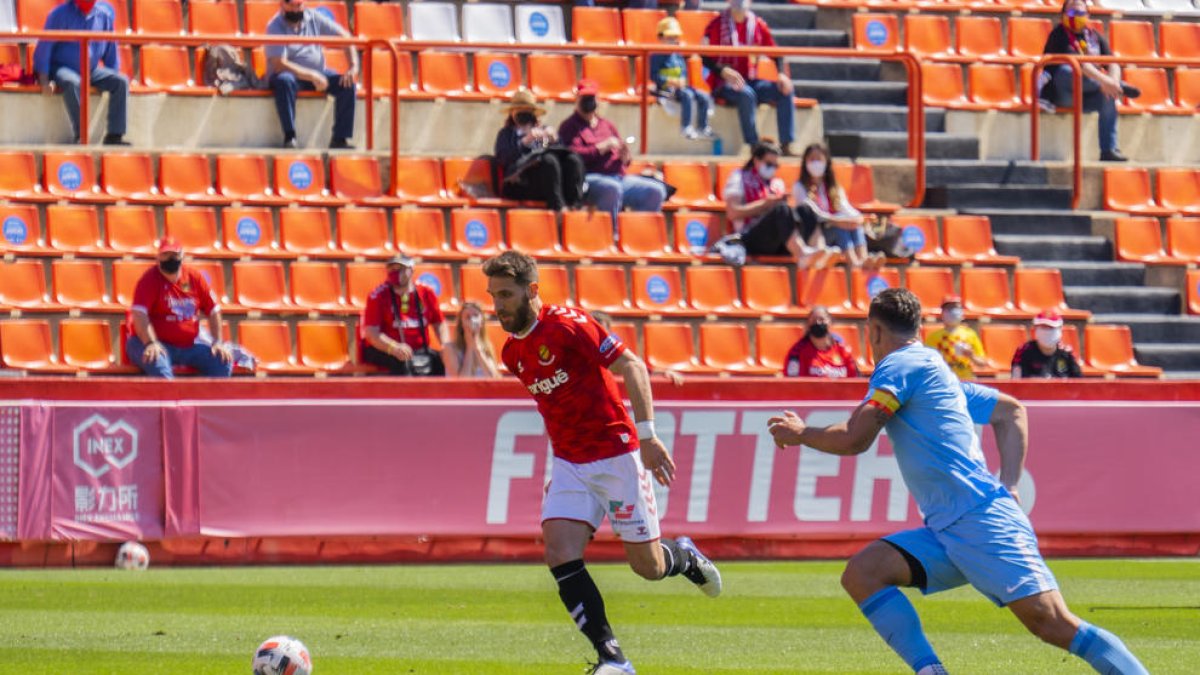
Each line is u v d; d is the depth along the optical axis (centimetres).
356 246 5094
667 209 5428
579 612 2009
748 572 3653
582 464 2072
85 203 4962
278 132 5456
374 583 3375
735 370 4991
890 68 6291
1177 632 2648
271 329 4719
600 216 5247
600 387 2062
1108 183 5953
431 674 2198
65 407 3597
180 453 3656
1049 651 2445
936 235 5538
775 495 3919
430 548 3784
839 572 3644
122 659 2316
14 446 3562
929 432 1750
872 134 5912
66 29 5247
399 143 5538
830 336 4603
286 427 3709
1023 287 5444
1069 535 4053
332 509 3722
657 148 5766
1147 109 6400
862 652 2441
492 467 3812
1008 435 1873
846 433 1744
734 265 5191
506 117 5669
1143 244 5747
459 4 6162
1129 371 5247
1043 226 5728
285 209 5078
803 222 5256
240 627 2686
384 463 3753
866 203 5662
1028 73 6369
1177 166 6047
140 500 3631
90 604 2991
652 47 5584
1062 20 6253
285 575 3519
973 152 6028
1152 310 5538
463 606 2995
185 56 5612
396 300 4503
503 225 5209
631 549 2116
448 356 4450
